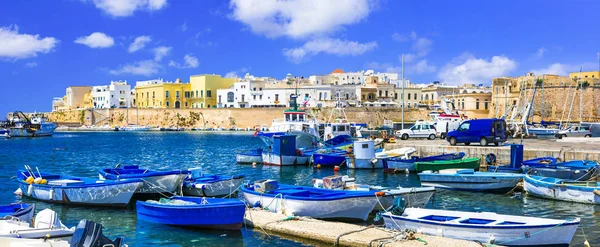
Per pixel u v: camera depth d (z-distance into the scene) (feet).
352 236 52.31
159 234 59.16
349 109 358.02
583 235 56.75
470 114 323.98
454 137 138.92
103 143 260.42
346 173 116.88
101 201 72.43
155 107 455.22
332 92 403.13
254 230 59.36
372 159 122.62
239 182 81.51
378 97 407.64
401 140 175.52
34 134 336.29
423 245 48.60
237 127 399.03
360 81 478.18
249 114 396.57
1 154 189.47
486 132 133.39
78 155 185.06
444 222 52.60
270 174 117.08
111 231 60.49
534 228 49.88
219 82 468.75
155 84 473.67
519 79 288.71
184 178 79.00
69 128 443.32
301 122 175.52
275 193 67.31
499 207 73.15
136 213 69.31
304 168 128.16
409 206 65.36
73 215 68.69
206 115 413.80
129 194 71.26
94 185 72.08
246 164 142.41
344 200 61.57
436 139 180.86
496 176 83.51
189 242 55.98
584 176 86.43
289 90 407.23
